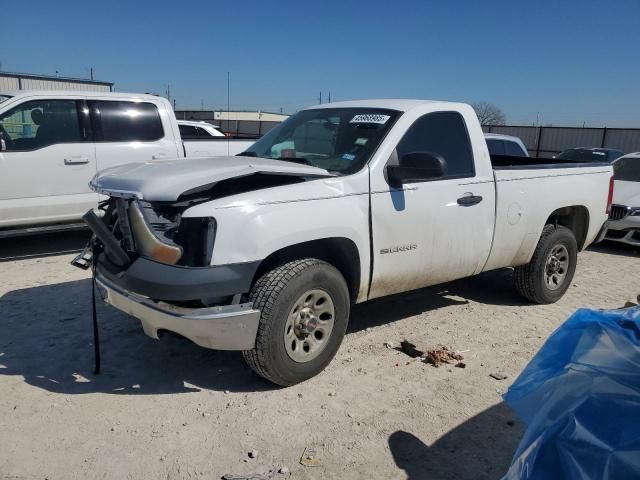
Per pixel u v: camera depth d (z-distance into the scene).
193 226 3.56
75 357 4.44
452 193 4.79
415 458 3.29
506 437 3.52
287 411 3.73
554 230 5.92
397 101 5.01
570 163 6.63
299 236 3.81
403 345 4.74
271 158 4.93
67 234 9.02
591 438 2.22
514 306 6.01
